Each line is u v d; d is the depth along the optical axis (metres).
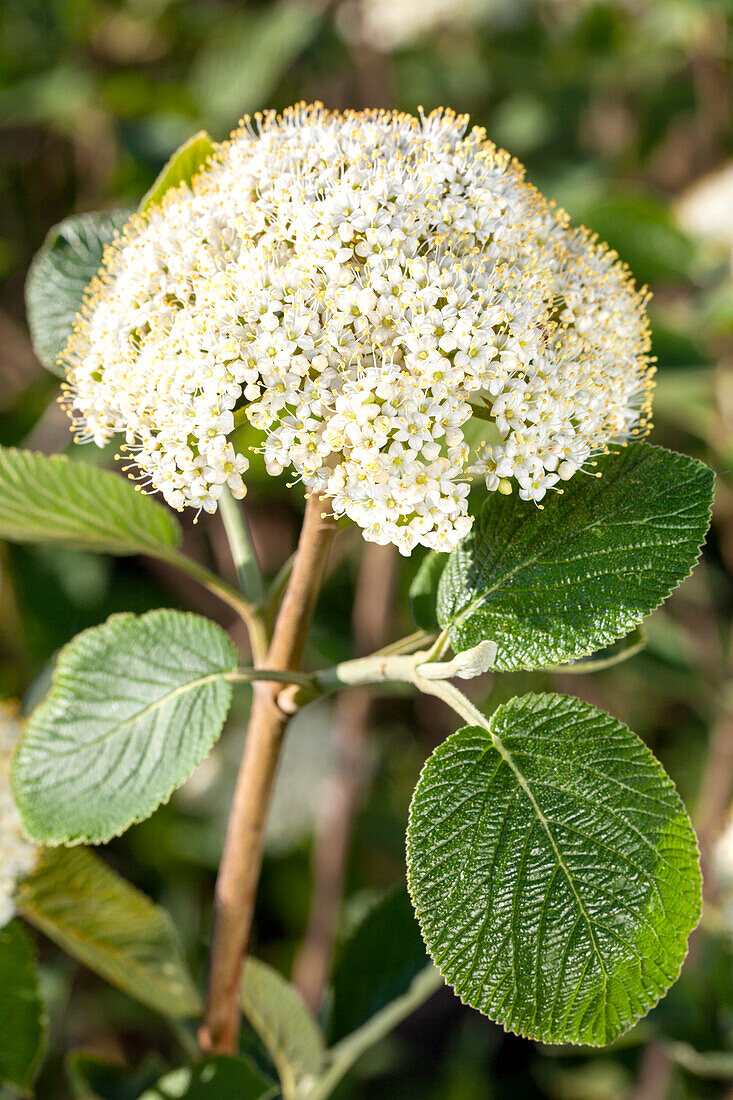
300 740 0.85
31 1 0.90
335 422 0.37
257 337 0.38
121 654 0.41
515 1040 0.82
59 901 0.45
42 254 0.47
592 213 0.71
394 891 0.47
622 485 0.39
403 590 0.83
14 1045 0.45
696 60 1.03
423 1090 0.80
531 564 0.39
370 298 0.38
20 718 0.49
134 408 0.39
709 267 0.73
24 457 0.42
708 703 0.75
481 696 0.92
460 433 0.38
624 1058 0.68
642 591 0.39
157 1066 0.47
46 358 0.47
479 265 0.38
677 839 0.38
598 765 0.38
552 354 0.39
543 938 0.38
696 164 1.13
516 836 0.38
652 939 0.38
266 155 0.40
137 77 0.90
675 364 0.69
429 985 0.45
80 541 0.44
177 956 0.46
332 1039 0.47
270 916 0.85
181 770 0.40
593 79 1.07
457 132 0.41
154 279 0.39
